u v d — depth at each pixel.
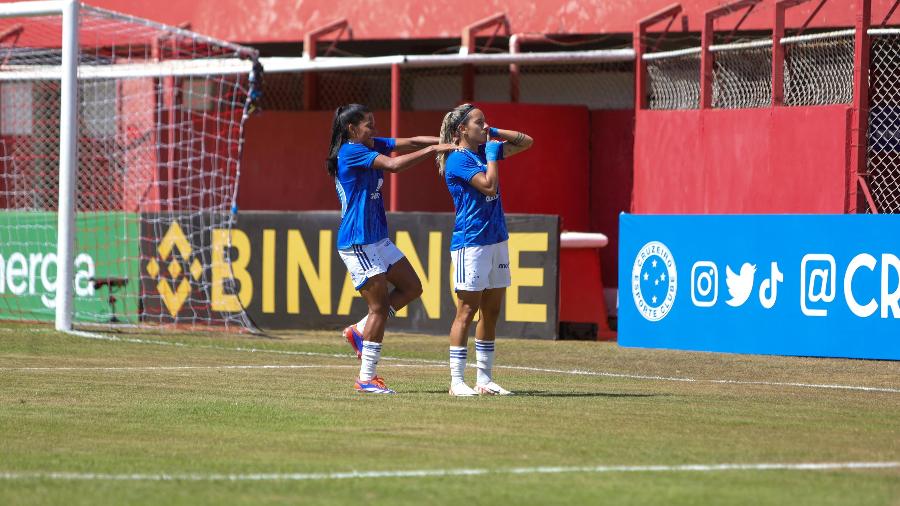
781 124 56.38
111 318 59.34
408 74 81.50
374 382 32.84
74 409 29.23
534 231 53.34
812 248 45.34
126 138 77.62
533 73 77.56
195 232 58.78
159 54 75.00
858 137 53.06
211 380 35.88
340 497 19.16
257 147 79.50
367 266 32.47
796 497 19.28
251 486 20.00
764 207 57.31
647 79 65.50
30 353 44.31
